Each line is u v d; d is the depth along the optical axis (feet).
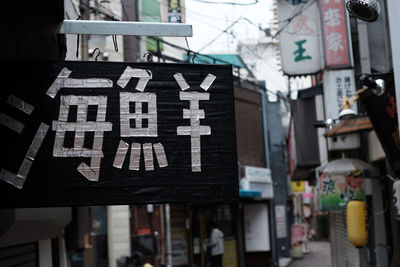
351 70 44.88
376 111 29.19
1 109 17.90
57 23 18.56
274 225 85.40
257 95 83.87
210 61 82.33
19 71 18.17
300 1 47.65
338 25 45.50
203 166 18.71
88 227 44.37
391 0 24.43
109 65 18.78
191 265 68.18
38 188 17.62
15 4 18.48
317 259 97.60
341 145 40.29
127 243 56.29
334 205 40.78
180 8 29.94
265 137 83.97
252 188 74.28
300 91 54.13
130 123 18.56
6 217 23.40
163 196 18.31
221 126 19.04
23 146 17.79
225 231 77.05
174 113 18.89
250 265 81.25
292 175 65.10
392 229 39.29
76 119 18.24
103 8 51.67
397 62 24.00
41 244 33.27
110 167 18.16
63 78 18.40
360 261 48.01
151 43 63.87
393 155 29.66
